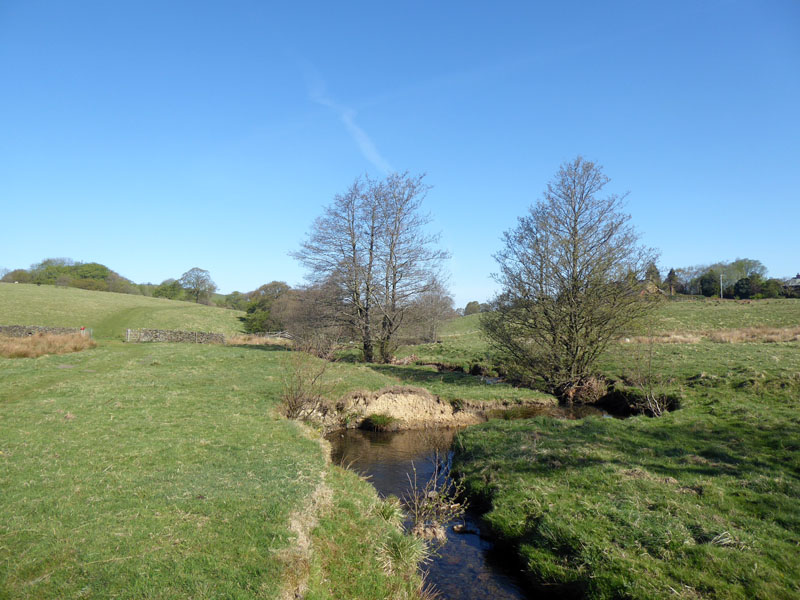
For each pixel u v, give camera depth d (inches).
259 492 321.7
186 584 215.6
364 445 605.9
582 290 833.5
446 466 522.3
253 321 2529.5
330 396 721.0
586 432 539.8
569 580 279.3
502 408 796.0
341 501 345.4
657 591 242.5
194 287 3858.3
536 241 855.1
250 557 241.8
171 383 738.2
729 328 1636.3
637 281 805.2
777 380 679.1
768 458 412.8
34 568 216.8
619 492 361.7
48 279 3754.9
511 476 431.2
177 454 394.3
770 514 309.3
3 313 2026.3
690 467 404.2
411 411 749.3
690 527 299.6
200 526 268.4
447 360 1323.8
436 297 1360.7
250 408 597.6
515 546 336.8
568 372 853.2
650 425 550.3
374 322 1282.0
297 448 445.7
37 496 289.6
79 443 405.7
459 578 306.2
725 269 3914.9
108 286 3873.0
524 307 860.0
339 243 1253.1
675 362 921.5
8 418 481.1
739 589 236.7
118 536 248.7
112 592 205.5
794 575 243.3
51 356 1011.9
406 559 300.4
